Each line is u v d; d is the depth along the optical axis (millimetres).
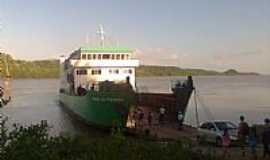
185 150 6566
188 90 33906
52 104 80500
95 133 34750
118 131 6641
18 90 147625
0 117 7883
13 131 6398
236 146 21688
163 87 125375
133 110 32562
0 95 7648
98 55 44625
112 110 33375
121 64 44812
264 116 59625
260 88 148125
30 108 70812
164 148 6328
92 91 36312
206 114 60938
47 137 6531
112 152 6082
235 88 148625
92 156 5992
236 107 72500
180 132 28609
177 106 34062
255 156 17453
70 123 46062
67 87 58125
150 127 30531
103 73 44781
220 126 23797
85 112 39375
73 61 44781
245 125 21469
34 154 5996
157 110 34062
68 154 6238
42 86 189125
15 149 6004
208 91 127438
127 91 33125
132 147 6254
